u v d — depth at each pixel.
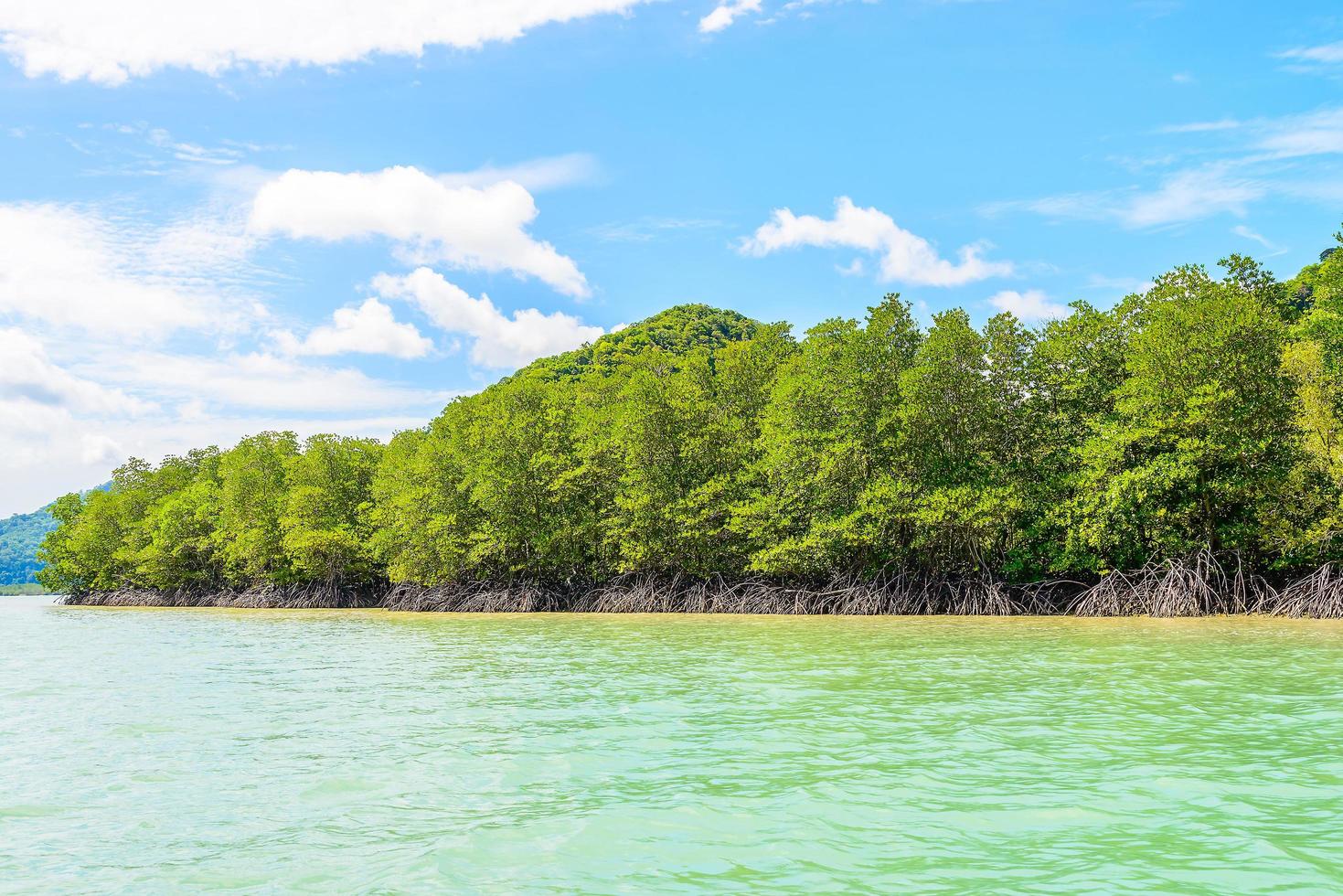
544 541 43.91
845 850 7.53
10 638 33.09
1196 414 28.17
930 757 10.66
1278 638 22.92
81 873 7.43
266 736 12.84
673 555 40.47
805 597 36.97
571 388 49.03
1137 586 31.48
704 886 6.82
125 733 13.27
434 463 47.00
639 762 10.76
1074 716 13.03
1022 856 7.33
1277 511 29.70
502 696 16.09
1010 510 32.41
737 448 39.75
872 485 34.12
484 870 7.25
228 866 7.52
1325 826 7.97
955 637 24.91
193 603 66.06
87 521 72.81
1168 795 8.95
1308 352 27.45
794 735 12.05
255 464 60.03
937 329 33.53
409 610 49.09
